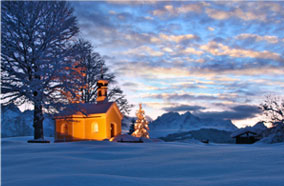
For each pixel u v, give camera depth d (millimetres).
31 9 34531
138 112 53625
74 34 39625
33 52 34719
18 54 34062
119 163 12367
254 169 8844
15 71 33812
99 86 47812
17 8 34312
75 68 38812
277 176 7141
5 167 12484
